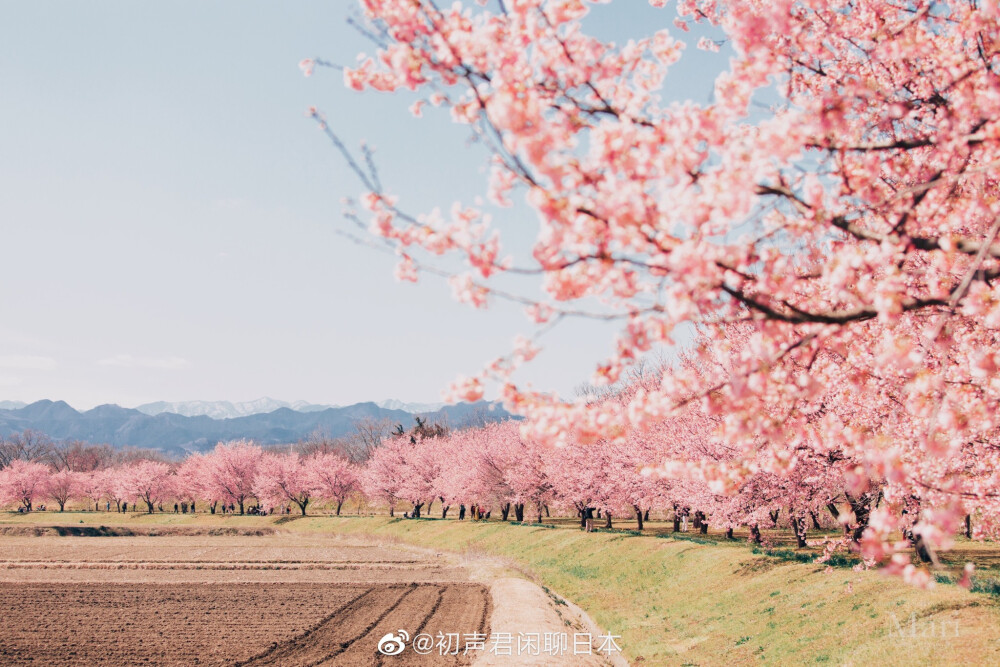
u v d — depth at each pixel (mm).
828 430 6898
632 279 5062
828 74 7336
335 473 96312
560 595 32438
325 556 50625
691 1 8000
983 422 6043
